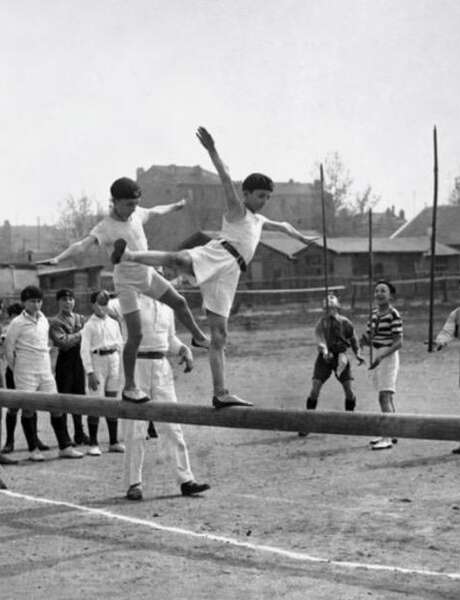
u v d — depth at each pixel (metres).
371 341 11.95
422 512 8.45
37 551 7.41
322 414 6.47
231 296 6.84
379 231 130.75
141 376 9.54
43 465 11.70
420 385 19.05
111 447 12.72
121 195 7.23
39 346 12.18
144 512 8.77
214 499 9.27
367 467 10.81
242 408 6.86
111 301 11.72
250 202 6.91
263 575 6.57
